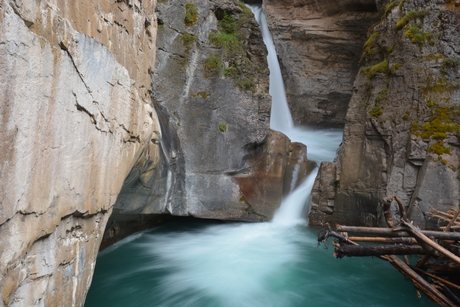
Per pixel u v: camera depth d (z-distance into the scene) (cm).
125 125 413
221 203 866
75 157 290
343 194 929
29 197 226
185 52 923
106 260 697
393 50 909
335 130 1755
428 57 838
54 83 248
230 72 934
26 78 214
